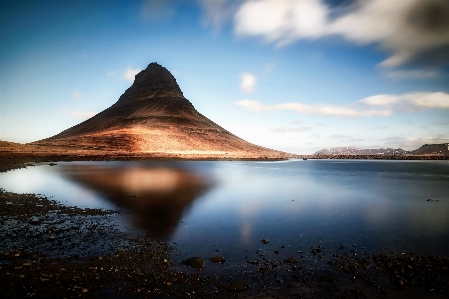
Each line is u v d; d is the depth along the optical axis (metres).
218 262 8.93
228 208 17.23
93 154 82.75
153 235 11.59
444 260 9.38
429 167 72.81
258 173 47.12
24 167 46.88
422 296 7.11
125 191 22.64
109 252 9.66
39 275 7.84
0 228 12.23
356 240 11.39
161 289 7.23
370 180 36.78
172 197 20.36
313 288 7.40
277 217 15.11
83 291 7.02
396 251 10.21
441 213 16.42
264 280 7.80
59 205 17.03
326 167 70.69
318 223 13.97
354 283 7.73
